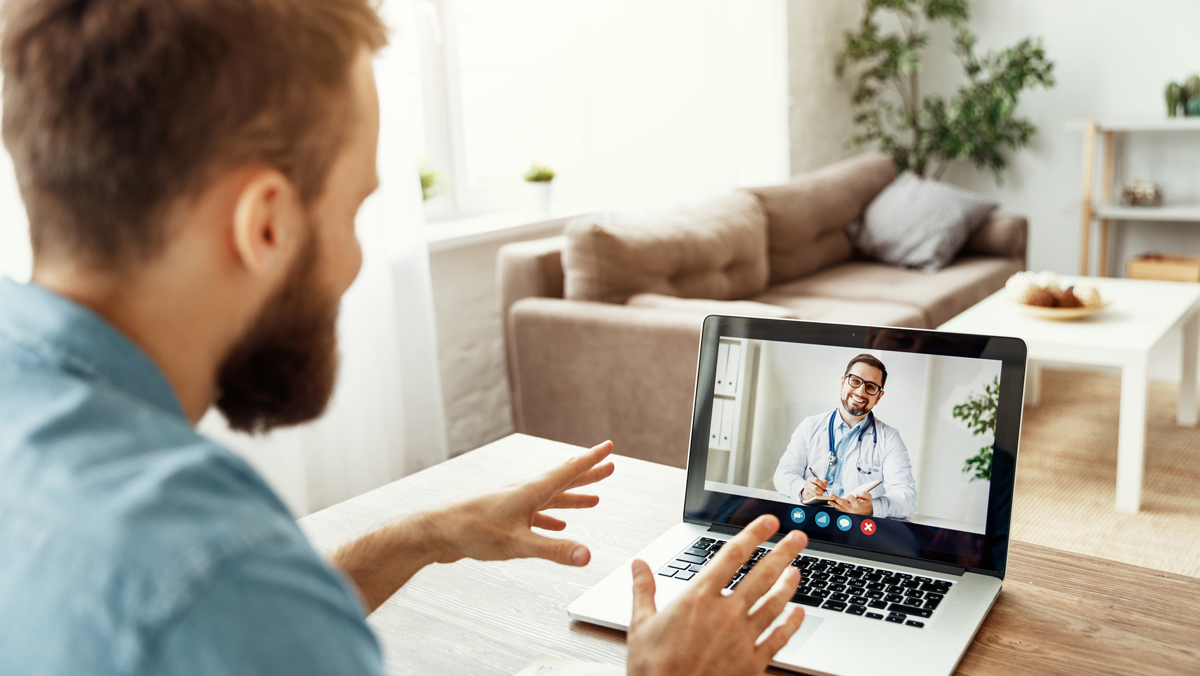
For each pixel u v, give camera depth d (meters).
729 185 4.18
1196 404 3.10
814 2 4.85
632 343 2.51
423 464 2.77
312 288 0.47
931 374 0.91
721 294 3.24
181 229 0.41
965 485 0.88
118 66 0.40
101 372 0.40
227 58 0.41
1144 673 0.72
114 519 0.34
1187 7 4.58
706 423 1.00
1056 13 4.90
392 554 0.75
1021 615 0.81
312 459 2.44
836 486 0.93
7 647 0.34
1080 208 4.67
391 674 0.76
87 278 0.42
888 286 3.53
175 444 0.39
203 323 0.44
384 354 2.57
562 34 3.63
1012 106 4.67
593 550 0.96
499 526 0.75
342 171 0.48
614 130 3.78
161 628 0.32
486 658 0.78
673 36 3.85
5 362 0.40
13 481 0.36
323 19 0.45
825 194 3.92
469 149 3.42
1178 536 2.33
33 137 0.41
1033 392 3.39
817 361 0.96
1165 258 4.61
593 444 2.66
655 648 0.55
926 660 0.73
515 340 2.75
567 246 2.77
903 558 0.89
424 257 2.69
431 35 3.17
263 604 0.34
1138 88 4.77
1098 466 2.82
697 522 0.99
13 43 0.41
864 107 5.41
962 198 3.95
